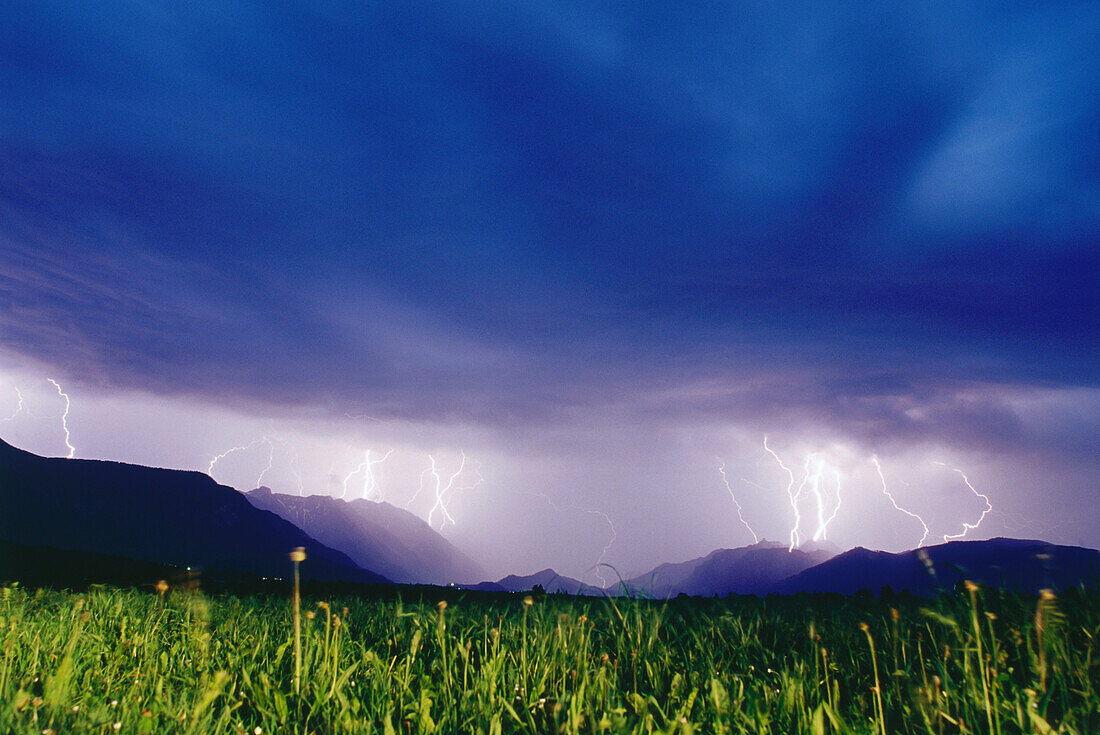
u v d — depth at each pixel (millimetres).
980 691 3045
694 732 2703
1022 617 3645
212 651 4441
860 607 6285
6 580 14234
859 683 3641
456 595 12508
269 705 3100
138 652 4355
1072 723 2586
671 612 6141
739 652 4180
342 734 2811
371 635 5301
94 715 2723
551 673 3666
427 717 2775
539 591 6637
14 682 3219
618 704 3061
